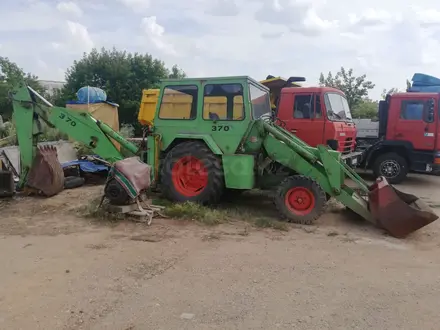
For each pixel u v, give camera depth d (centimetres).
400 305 355
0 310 338
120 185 603
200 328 312
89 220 611
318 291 382
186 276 413
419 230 596
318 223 621
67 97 2638
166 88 707
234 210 677
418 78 1248
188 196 682
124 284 392
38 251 483
